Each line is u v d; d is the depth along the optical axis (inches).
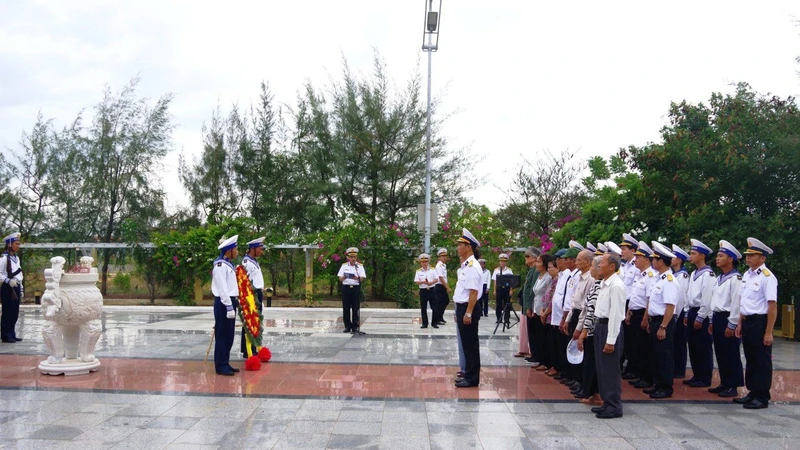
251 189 956.6
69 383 310.0
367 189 867.4
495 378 336.8
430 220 693.9
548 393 300.4
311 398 283.6
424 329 558.6
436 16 717.3
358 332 524.4
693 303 333.4
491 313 748.6
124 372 339.9
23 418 244.2
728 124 548.7
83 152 938.1
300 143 924.6
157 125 954.1
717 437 229.1
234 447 210.8
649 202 589.6
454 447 213.5
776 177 525.7
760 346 278.7
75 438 218.7
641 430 237.8
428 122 724.7
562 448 213.9
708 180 532.1
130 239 836.6
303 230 941.2
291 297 856.3
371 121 853.8
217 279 335.3
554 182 942.4
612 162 805.9
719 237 513.3
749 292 283.6
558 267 338.0
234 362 376.8
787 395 305.9
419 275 574.9
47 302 319.0
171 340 463.5
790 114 523.2
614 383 258.4
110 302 837.2
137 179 940.6
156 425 236.2
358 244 784.9
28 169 930.1
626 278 362.3
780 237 497.4
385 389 304.5
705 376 326.6
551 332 337.4
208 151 949.2
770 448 216.2
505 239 844.0
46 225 941.2
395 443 217.2
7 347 426.0
